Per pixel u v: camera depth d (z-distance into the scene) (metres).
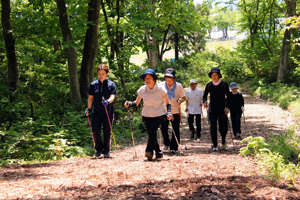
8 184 3.74
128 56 14.61
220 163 4.84
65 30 11.34
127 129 10.07
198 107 9.45
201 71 30.94
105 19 14.49
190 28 24.09
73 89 11.37
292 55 20.59
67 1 12.93
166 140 6.80
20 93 11.86
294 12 19.30
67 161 5.70
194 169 4.39
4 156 6.12
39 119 8.49
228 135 10.27
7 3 12.69
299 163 4.76
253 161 4.89
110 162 5.30
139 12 13.99
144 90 5.32
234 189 3.29
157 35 15.76
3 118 8.36
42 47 17.02
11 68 13.31
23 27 13.04
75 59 11.41
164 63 30.34
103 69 5.71
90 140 8.30
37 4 11.94
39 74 15.96
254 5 25.73
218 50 39.16
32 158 6.18
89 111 5.92
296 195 3.07
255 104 17.80
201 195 3.13
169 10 19.73
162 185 3.56
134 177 4.00
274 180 3.62
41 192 3.38
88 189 3.50
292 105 14.26
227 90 6.48
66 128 8.23
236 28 28.08
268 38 24.95
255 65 25.47
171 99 6.34
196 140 9.22
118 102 11.86
